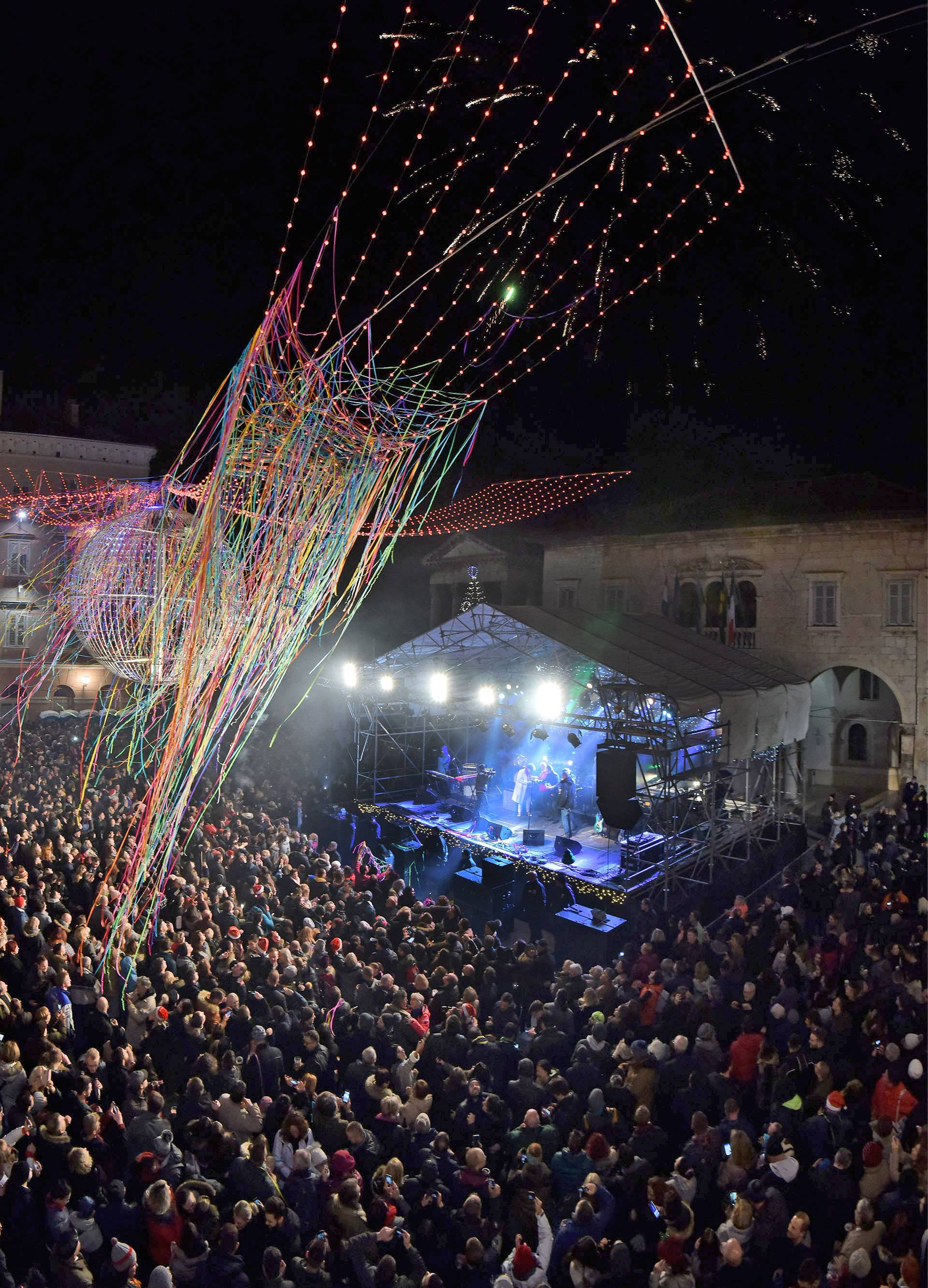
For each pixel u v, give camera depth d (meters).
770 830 21.00
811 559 26.88
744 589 28.42
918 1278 5.62
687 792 18.56
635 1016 9.70
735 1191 7.06
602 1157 7.29
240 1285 5.80
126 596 11.12
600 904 16.61
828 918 13.90
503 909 18.05
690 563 29.33
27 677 34.50
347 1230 6.27
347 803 23.62
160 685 8.74
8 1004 8.46
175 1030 8.77
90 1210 6.19
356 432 6.72
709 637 27.27
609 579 31.52
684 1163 7.11
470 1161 6.94
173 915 11.84
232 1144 7.02
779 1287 6.20
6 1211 6.13
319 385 6.45
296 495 6.83
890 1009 9.87
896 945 10.82
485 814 22.73
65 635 33.56
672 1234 6.14
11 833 14.52
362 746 24.55
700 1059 8.99
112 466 38.94
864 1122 8.17
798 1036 9.04
